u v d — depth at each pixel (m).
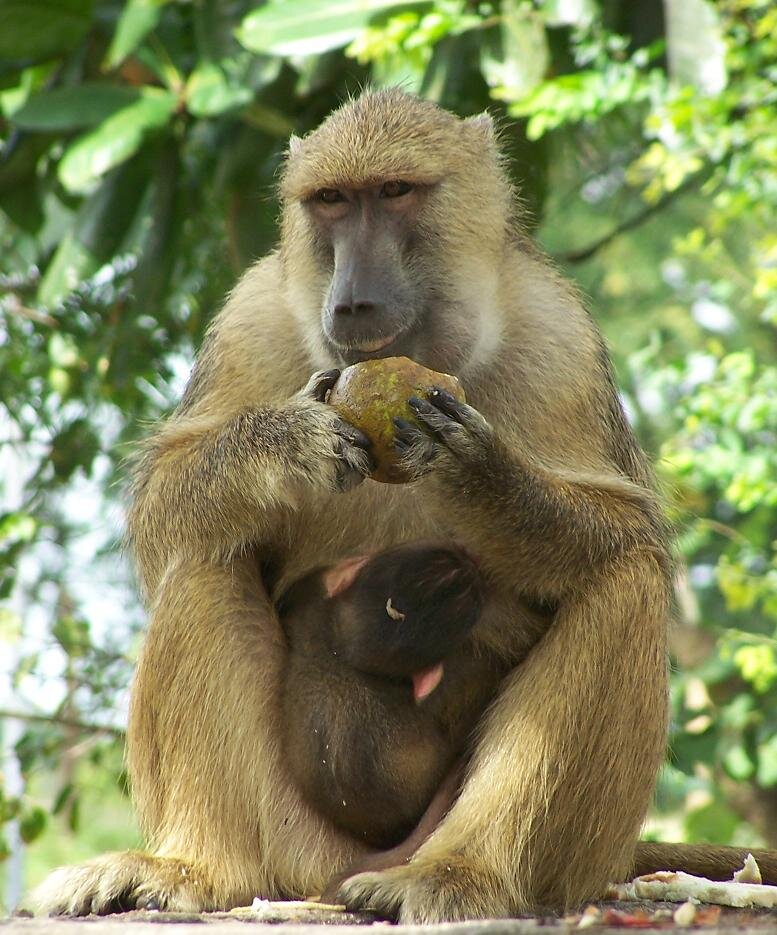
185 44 15.90
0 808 15.24
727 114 14.63
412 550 9.15
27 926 7.15
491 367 9.89
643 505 9.49
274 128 15.53
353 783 8.88
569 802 8.72
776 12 14.46
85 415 17.59
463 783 8.95
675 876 9.09
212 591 9.06
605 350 10.37
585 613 8.92
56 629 15.98
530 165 15.78
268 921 7.88
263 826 8.89
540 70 14.75
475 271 9.70
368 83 14.09
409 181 9.44
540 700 8.77
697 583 21.52
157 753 9.03
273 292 10.10
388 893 8.10
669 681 9.23
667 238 29.89
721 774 18.38
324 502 9.54
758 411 14.70
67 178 13.95
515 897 8.48
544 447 9.75
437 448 8.63
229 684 8.89
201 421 9.90
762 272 14.70
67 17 14.89
